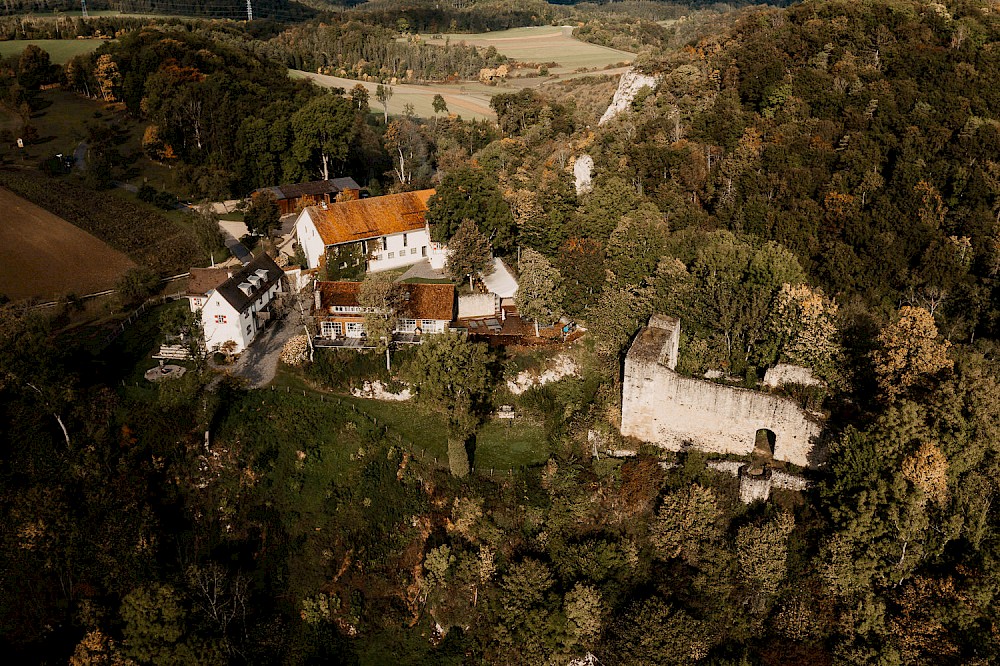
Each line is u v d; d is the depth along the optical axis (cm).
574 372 8606
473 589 6856
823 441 6769
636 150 11512
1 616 6612
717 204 10512
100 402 8006
